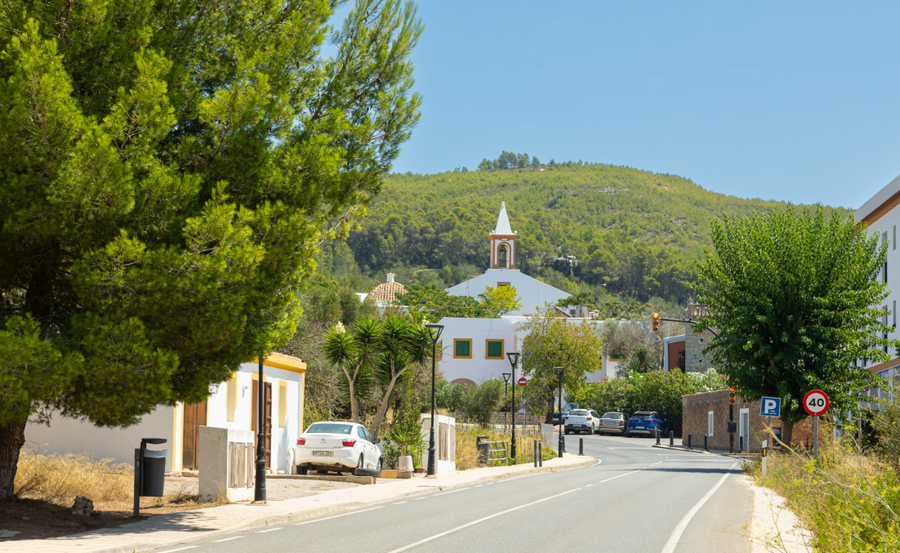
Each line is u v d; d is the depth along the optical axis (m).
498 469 33.12
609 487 25.33
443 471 31.31
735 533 14.45
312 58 16.44
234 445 19.31
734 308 34.44
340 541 13.52
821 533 11.84
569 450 49.53
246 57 15.71
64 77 12.81
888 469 13.41
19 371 12.66
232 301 14.32
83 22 13.53
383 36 17.33
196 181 14.08
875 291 33.81
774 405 29.67
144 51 14.10
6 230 12.99
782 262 34.47
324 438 26.00
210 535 13.98
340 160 15.80
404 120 17.16
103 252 13.34
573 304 109.19
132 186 13.24
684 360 79.50
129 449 23.34
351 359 33.09
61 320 14.56
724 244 35.84
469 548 12.80
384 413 33.19
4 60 13.14
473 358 81.88
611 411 73.06
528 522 16.33
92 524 14.61
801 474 23.12
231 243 14.10
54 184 12.86
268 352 16.34
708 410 56.59
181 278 13.61
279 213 15.05
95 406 13.64
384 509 18.95
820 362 33.47
